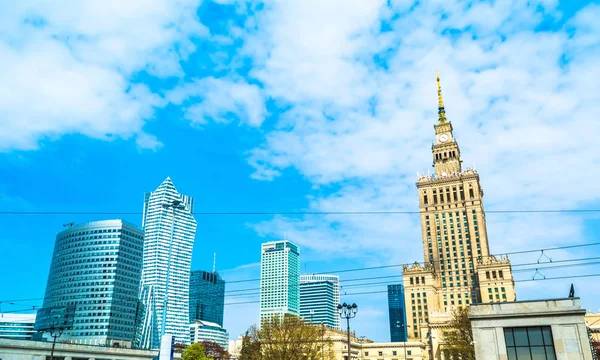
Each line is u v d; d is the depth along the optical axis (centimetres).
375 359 16362
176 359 13200
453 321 11250
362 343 16875
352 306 6800
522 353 5009
